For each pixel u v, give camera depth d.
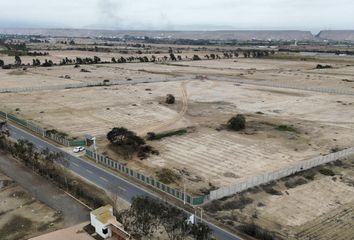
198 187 57.25
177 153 72.00
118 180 59.06
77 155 70.19
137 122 93.75
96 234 43.38
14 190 54.56
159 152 72.25
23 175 60.53
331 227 46.91
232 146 76.31
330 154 68.31
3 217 46.94
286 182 59.19
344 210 51.34
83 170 63.00
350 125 93.31
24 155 64.94
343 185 59.12
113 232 42.62
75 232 43.62
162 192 55.00
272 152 73.12
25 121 89.25
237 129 87.44
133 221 41.09
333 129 89.62
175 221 39.16
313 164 65.50
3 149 72.94
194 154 71.56
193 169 64.44
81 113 101.94
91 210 49.06
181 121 95.19
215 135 83.56
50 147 74.31
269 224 47.28
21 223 45.53
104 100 118.31
